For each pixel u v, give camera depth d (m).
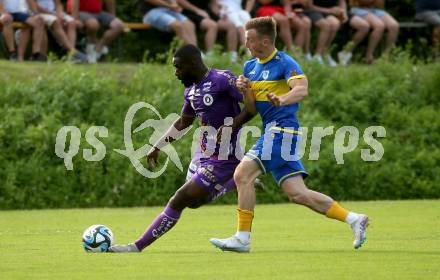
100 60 59.56
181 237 30.92
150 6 57.44
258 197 49.56
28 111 50.34
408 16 69.12
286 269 21.77
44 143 48.78
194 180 26.20
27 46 58.81
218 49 54.81
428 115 54.88
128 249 26.02
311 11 59.75
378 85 55.88
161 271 21.59
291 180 25.72
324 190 50.84
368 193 51.22
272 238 30.17
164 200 48.88
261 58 25.78
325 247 27.02
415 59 63.69
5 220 39.03
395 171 51.69
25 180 47.78
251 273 21.11
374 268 21.80
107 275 20.97
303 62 56.47
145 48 62.19
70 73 52.12
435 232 31.50
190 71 26.33
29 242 29.45
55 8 55.91
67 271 21.75
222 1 57.94
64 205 47.81
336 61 64.56
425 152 52.75
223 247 25.39
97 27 56.56
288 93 24.78
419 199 50.94
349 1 63.16
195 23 57.44
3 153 48.38
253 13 60.09
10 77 52.31
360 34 61.72
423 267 21.92
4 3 55.03
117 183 48.56
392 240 28.80
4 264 23.20
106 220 38.94
